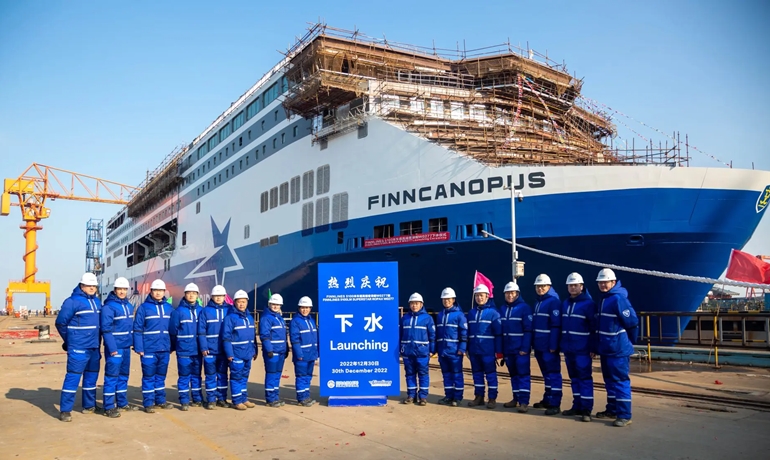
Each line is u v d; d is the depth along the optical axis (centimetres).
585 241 1991
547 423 887
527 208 2077
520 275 1867
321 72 2659
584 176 2003
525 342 988
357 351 1081
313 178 3059
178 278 5372
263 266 3566
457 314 1058
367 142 2708
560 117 3141
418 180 2420
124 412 1011
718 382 1281
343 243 2766
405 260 2450
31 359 2052
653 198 1919
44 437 818
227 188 4281
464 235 2206
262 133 3741
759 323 2325
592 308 920
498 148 2445
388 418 941
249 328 1057
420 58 3186
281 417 959
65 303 950
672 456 688
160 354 1034
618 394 862
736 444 742
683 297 2025
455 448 738
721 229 1938
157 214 6300
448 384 1062
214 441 789
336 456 704
